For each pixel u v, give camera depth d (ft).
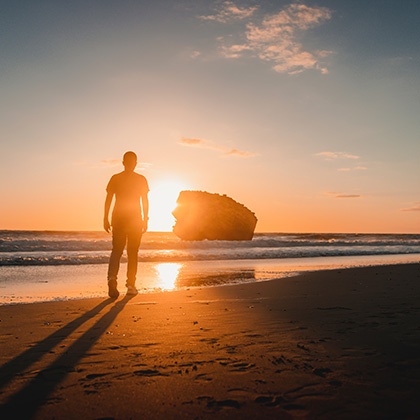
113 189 21.67
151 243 80.48
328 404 5.87
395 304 15.78
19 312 15.12
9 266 40.29
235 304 16.74
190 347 9.46
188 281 28.30
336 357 8.30
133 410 5.81
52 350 9.37
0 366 8.08
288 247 87.97
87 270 36.99
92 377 7.31
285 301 17.39
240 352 8.89
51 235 135.44
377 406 5.77
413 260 52.80
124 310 15.44
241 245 89.71
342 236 219.61
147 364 8.10
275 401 6.03
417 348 8.94
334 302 16.67
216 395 6.32
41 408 5.90
